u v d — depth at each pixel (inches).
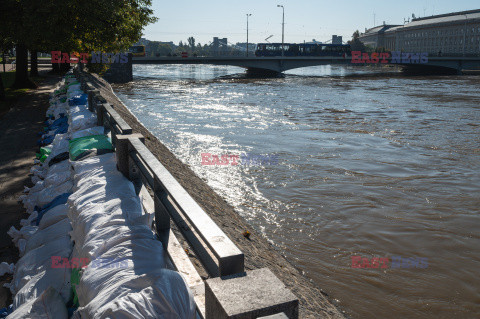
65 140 290.5
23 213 237.6
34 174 293.3
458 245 393.1
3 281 161.8
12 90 1008.9
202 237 78.5
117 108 613.3
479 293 311.9
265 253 298.0
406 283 321.7
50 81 1338.6
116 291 87.7
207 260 92.6
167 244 125.5
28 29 711.1
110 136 261.1
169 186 109.2
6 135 470.6
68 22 743.1
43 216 177.2
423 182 585.9
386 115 1181.7
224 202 454.0
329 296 296.0
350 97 1646.2
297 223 433.4
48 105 729.0
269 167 642.2
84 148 217.8
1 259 181.0
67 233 156.9
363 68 5191.9
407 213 471.2
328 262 351.9
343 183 573.0
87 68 1158.3
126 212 130.9
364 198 515.8
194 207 92.7
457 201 513.0
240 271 71.5
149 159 137.5
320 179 588.4
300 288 255.0
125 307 79.1
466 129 972.6
